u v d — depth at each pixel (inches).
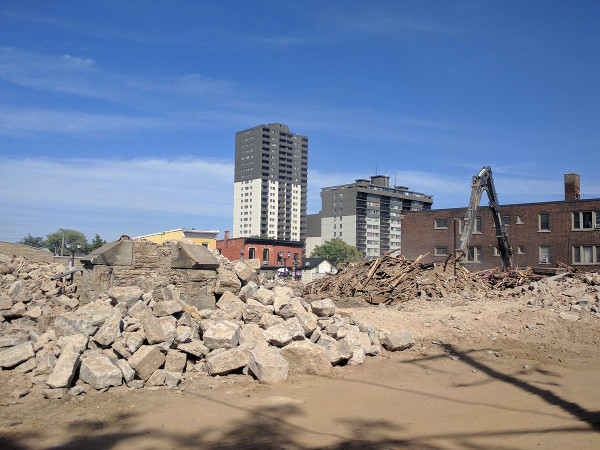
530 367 406.6
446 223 2039.9
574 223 1739.7
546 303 669.9
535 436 239.3
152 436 224.4
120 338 321.1
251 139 6752.0
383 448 218.8
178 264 439.5
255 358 329.4
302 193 7111.2
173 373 309.6
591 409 291.1
